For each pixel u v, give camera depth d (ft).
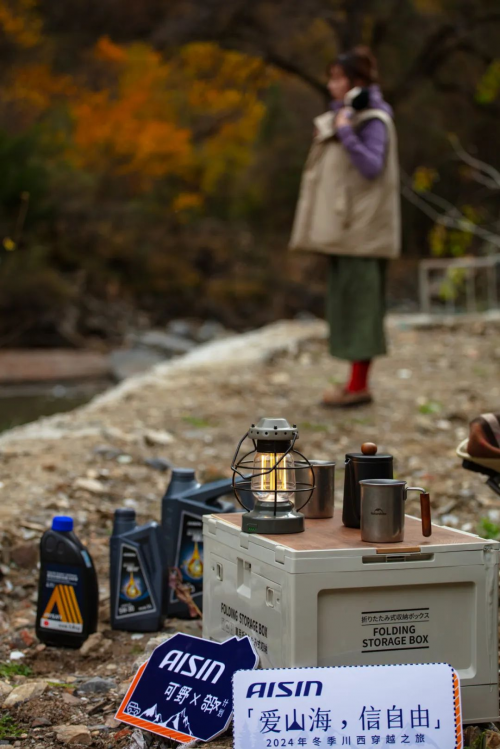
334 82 22.36
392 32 61.57
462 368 30.83
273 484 9.09
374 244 21.89
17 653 11.45
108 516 16.10
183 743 8.43
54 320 74.74
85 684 10.10
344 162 21.72
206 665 8.94
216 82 65.51
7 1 56.44
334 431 22.72
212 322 88.12
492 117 68.95
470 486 17.81
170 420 23.90
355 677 7.95
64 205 81.92
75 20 54.90
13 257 72.43
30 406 41.70
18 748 8.66
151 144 88.43
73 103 82.53
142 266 89.81
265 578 8.63
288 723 7.79
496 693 8.63
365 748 7.75
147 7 54.90
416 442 21.80
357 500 9.29
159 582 11.97
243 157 98.78
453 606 8.57
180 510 12.09
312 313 94.12
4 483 17.54
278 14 56.80
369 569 8.24
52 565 11.64
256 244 97.76
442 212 71.77
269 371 31.24
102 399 28.07
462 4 59.62
